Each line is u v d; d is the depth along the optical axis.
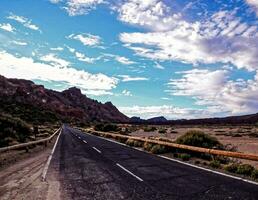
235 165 12.99
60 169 13.71
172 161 16.30
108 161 16.41
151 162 15.85
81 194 8.76
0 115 34.09
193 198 8.18
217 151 14.75
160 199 8.09
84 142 33.69
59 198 8.30
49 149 25.48
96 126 69.44
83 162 16.11
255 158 11.96
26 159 18.33
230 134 51.38
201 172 12.54
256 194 8.62
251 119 173.38
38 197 8.43
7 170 13.90
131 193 8.81
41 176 11.88
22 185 10.20
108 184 10.16
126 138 32.91
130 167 14.08
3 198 8.36
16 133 28.78
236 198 8.15
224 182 10.40
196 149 16.58
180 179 10.98
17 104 150.50
